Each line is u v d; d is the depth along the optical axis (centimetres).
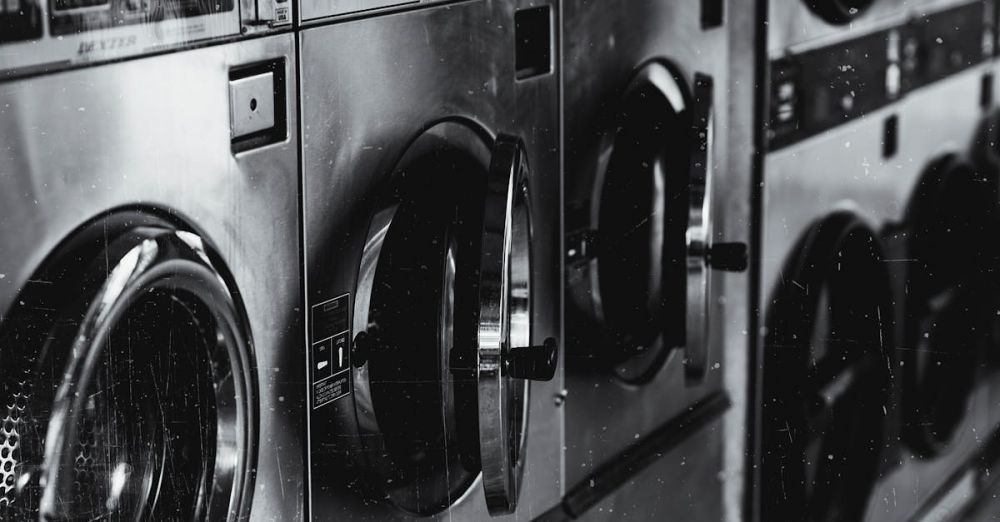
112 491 89
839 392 187
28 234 79
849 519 193
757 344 182
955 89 186
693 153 153
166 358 93
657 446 164
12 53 76
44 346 81
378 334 111
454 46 117
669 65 153
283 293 100
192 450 96
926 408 194
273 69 96
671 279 156
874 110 182
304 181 100
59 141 80
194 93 89
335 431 109
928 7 180
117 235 84
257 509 101
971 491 201
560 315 143
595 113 143
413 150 113
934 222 189
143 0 84
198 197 90
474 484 126
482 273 106
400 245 111
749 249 178
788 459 185
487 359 106
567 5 135
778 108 172
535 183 134
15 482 82
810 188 181
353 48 103
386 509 117
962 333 194
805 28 173
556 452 145
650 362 161
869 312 189
